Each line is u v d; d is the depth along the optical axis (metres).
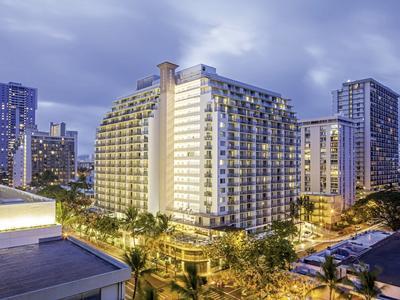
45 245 33.97
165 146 90.88
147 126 92.31
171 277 61.06
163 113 91.94
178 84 93.25
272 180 96.56
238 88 93.94
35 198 42.34
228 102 87.50
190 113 88.12
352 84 167.75
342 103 171.25
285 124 103.75
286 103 109.88
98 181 115.94
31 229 34.44
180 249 63.97
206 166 81.88
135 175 95.56
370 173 160.88
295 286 43.34
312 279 44.03
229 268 58.69
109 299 25.45
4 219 34.38
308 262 51.06
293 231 73.81
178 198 89.81
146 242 69.00
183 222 80.81
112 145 108.81
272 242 52.59
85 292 24.23
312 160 137.12
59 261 29.08
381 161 172.00
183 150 89.38
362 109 163.50
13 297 20.44
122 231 81.75
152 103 95.88
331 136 132.00
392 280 36.97
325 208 110.94
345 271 41.28
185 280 33.12
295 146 106.25
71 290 23.02
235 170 84.06
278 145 100.50
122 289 26.14
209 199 80.56
